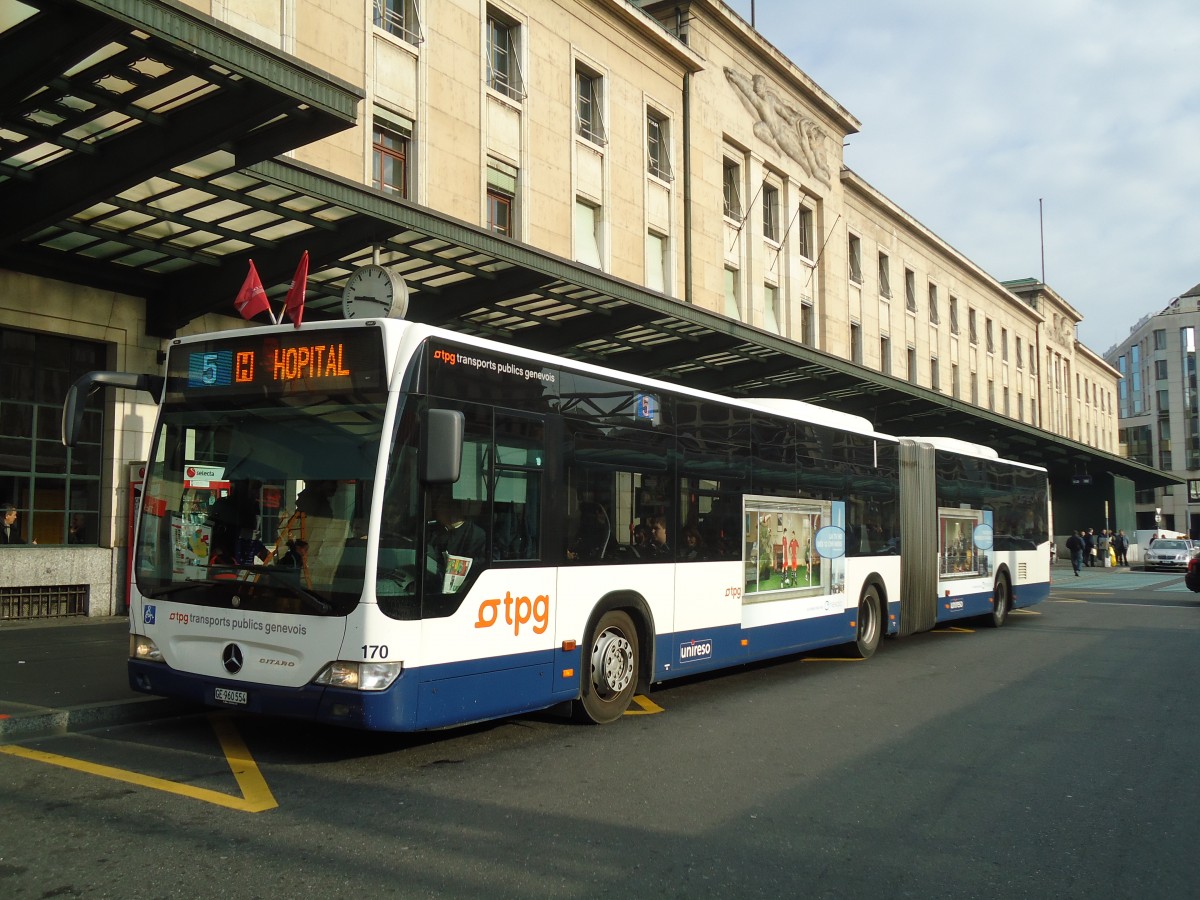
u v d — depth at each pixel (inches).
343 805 224.8
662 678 350.3
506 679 279.4
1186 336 3774.6
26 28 324.2
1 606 502.0
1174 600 1019.3
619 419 335.9
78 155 406.0
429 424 249.6
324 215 477.4
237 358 277.4
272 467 265.4
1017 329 2237.9
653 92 1003.9
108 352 542.0
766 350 797.9
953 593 624.1
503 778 253.8
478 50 783.7
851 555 499.5
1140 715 359.9
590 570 316.2
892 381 987.9
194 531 274.2
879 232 1537.9
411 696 248.1
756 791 247.3
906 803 239.5
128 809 217.5
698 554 373.4
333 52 665.6
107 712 306.2
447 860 189.6
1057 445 1555.1
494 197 816.9
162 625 274.1
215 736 293.3
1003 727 334.3
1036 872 193.0
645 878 183.0
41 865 181.8
